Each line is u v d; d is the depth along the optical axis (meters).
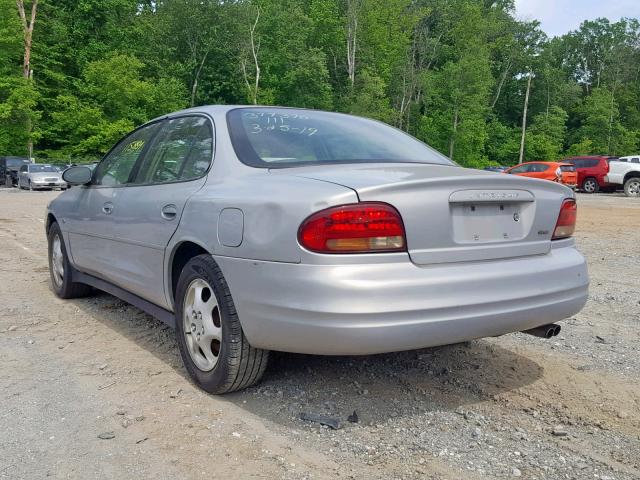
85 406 3.07
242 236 2.86
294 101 56.22
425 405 3.13
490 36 75.88
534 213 3.10
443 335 2.68
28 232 10.80
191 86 55.81
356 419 2.93
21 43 38.50
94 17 48.72
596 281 6.67
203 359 3.27
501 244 2.96
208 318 3.17
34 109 42.34
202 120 3.74
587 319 4.99
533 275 2.97
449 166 3.57
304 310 2.58
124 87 39.72
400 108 64.38
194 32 55.75
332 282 2.53
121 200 4.12
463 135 63.00
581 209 16.98
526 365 3.77
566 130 82.62
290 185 2.83
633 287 6.33
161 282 3.59
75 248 4.98
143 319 4.74
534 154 74.00
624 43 91.19
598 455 2.63
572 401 3.21
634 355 4.02
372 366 3.67
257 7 54.94
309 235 2.59
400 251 2.64
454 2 72.56
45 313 4.93
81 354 3.90
